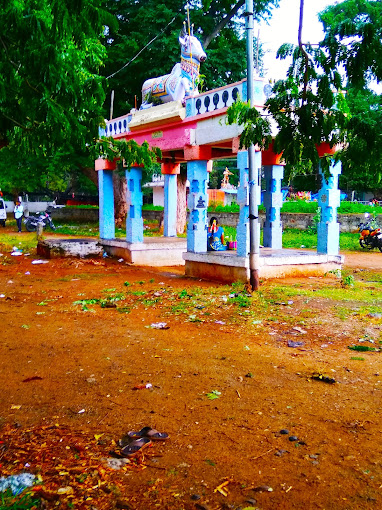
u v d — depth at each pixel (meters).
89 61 11.91
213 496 2.71
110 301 7.96
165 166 14.68
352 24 3.53
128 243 13.12
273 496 2.70
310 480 2.85
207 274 10.35
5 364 4.88
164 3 18.72
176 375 4.56
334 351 5.31
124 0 19.36
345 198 32.22
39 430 3.48
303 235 21.39
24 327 6.29
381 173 3.98
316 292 8.36
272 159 11.16
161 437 3.33
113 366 4.81
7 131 6.86
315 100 3.76
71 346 5.47
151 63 19.14
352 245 18.72
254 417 3.68
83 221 30.20
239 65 19.55
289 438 3.34
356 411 3.79
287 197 31.78
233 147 9.38
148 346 5.47
